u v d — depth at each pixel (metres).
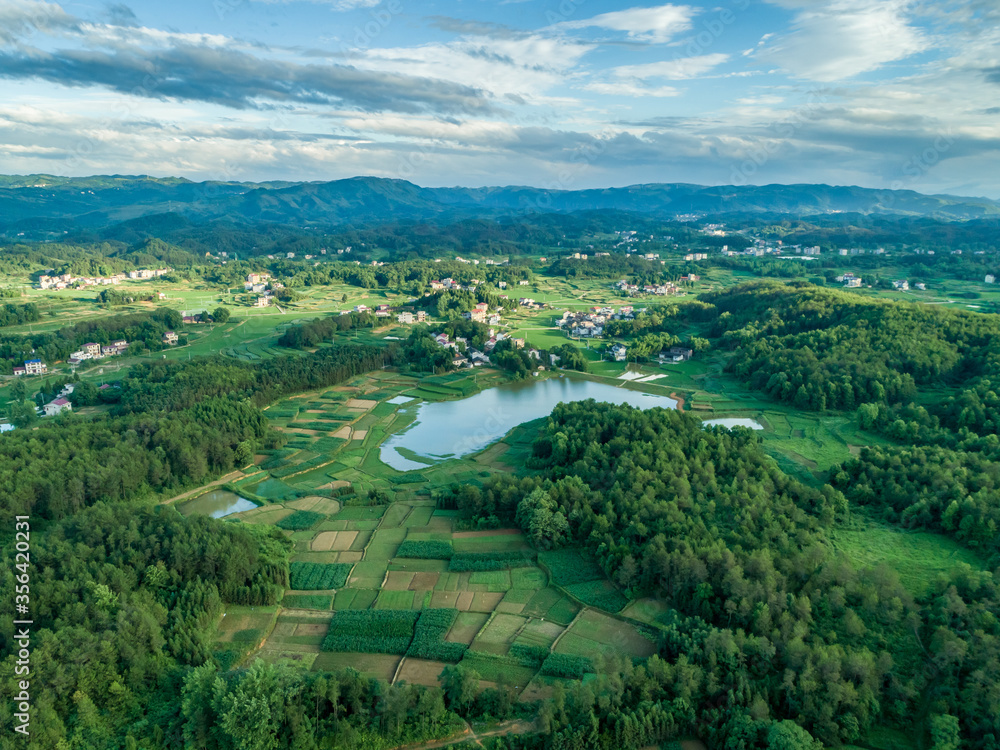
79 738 75.75
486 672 86.44
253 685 77.44
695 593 94.62
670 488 124.94
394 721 77.31
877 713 76.88
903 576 102.38
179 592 99.19
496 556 115.75
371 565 115.19
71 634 83.56
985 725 71.88
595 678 80.75
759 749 72.19
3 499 122.56
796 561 100.25
